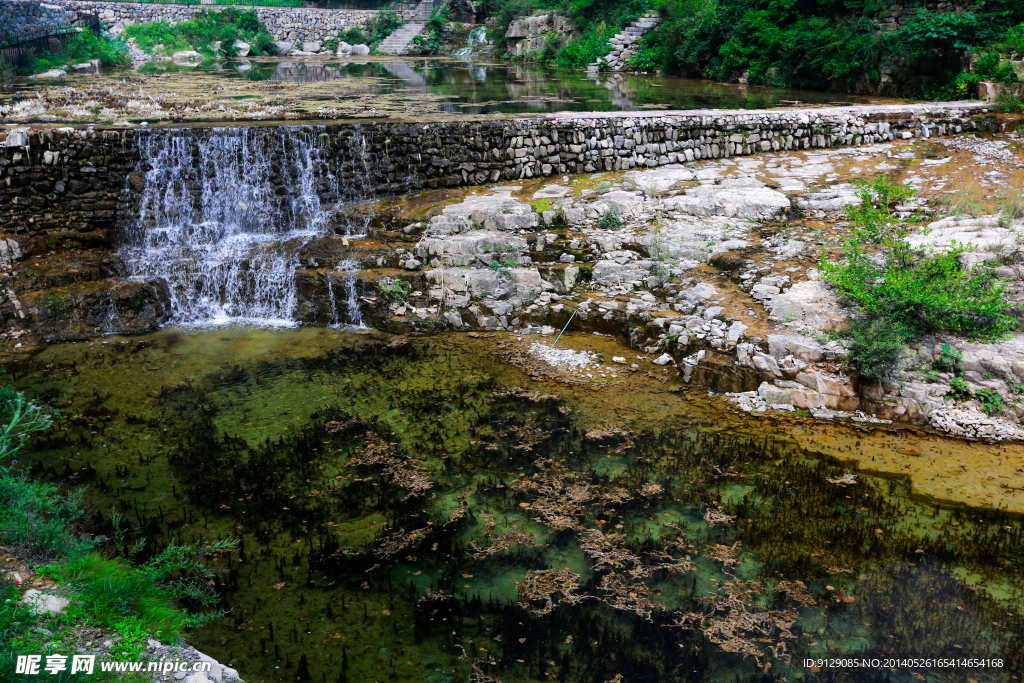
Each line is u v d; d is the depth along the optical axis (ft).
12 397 26.99
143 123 42.83
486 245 35.29
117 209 38.19
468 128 41.75
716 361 28.94
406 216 37.91
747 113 45.85
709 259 33.94
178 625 16.19
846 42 63.31
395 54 119.65
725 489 23.04
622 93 64.95
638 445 25.49
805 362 27.81
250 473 24.06
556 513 22.03
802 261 32.22
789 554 20.16
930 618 17.88
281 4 127.54
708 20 79.00
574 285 34.81
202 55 103.55
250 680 16.10
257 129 39.32
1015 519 21.50
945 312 27.48
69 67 81.10
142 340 33.78
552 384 29.76
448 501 22.76
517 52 109.70
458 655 16.98
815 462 24.38
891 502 22.30
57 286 34.45
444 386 29.73
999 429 25.58
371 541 20.94
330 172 40.42
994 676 16.14
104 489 22.98
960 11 57.21
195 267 36.29
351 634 17.58
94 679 13.57
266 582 19.24
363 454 25.13
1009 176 39.19
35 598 15.28
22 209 36.29
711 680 16.20
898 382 26.78
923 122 47.44
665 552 20.30
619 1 97.91
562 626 17.84
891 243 30.09
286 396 29.01
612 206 37.73
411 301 34.94
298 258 36.40
